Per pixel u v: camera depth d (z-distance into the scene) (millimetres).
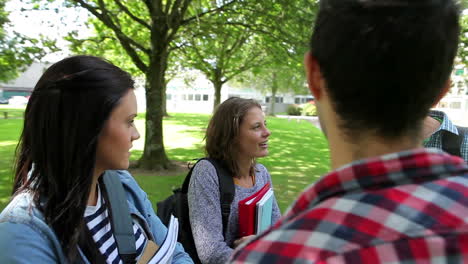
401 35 576
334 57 626
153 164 7867
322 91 696
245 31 8852
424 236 533
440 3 601
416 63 585
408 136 632
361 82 600
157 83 7973
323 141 14289
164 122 20719
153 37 7727
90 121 1047
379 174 594
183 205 1977
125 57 12844
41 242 965
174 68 19812
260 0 7121
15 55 7176
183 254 1553
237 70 15977
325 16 655
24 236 941
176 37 8125
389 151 631
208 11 7527
